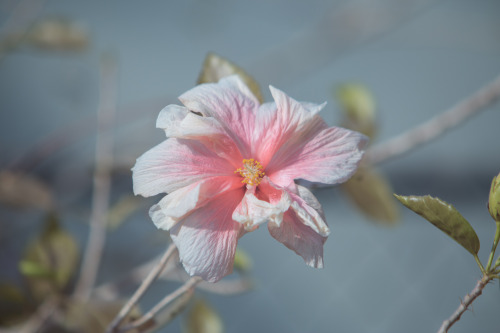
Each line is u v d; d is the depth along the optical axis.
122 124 1.47
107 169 0.95
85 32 1.21
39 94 1.67
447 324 0.70
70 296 0.87
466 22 1.69
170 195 0.69
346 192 0.89
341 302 1.60
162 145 0.70
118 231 1.31
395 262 1.66
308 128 0.71
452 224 0.70
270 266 1.63
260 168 0.71
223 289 0.84
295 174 0.71
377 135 0.91
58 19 1.18
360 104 0.90
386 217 0.90
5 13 1.46
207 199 0.70
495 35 1.68
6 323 0.86
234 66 0.75
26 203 1.08
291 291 1.60
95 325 0.85
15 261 1.21
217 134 0.70
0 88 1.67
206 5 1.64
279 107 0.71
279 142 0.71
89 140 1.59
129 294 1.08
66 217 1.25
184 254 0.69
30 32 1.17
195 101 0.71
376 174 0.90
